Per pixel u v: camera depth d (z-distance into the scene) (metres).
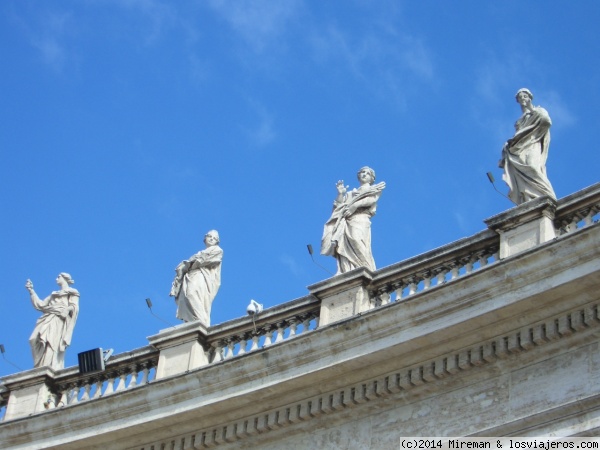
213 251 39.09
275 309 36.53
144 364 38.41
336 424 33.75
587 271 30.64
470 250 33.97
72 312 41.28
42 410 38.59
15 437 38.06
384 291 35.12
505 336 31.92
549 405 30.84
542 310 31.39
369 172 37.50
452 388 32.44
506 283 31.80
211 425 35.50
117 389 38.16
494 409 31.56
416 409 32.75
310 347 34.06
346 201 37.00
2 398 40.22
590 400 30.14
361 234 36.28
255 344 36.81
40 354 40.50
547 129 34.44
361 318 33.50
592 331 30.91
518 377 31.58
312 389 34.03
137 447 36.53
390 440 32.72
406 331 32.84
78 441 37.06
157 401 36.06
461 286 32.38
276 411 34.62
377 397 33.28
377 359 33.12
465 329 32.06
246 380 34.91
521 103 35.12
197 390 35.53
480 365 32.12
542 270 31.38
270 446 34.59
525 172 33.97
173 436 36.00
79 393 39.34
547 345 31.39
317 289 35.66
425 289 32.84
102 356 38.75
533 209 32.97
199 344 37.44
